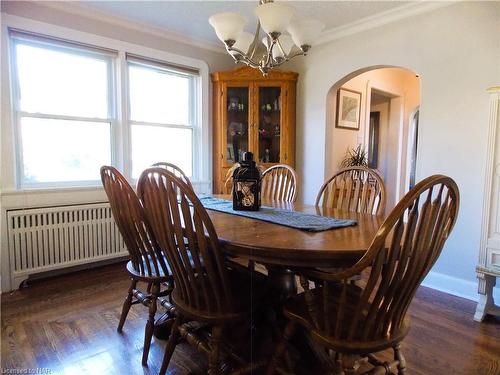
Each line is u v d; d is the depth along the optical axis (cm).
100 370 161
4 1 246
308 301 115
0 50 245
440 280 265
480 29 238
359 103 420
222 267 126
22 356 170
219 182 374
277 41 188
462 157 250
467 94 246
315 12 285
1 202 248
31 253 261
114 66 313
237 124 376
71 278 279
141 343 183
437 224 104
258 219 162
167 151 358
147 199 135
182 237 126
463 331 199
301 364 169
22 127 268
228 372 150
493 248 208
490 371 161
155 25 321
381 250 96
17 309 222
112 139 317
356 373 113
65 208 275
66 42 278
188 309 136
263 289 151
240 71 362
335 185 220
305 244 117
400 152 506
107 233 301
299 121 378
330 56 341
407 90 500
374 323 108
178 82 363
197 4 276
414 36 275
